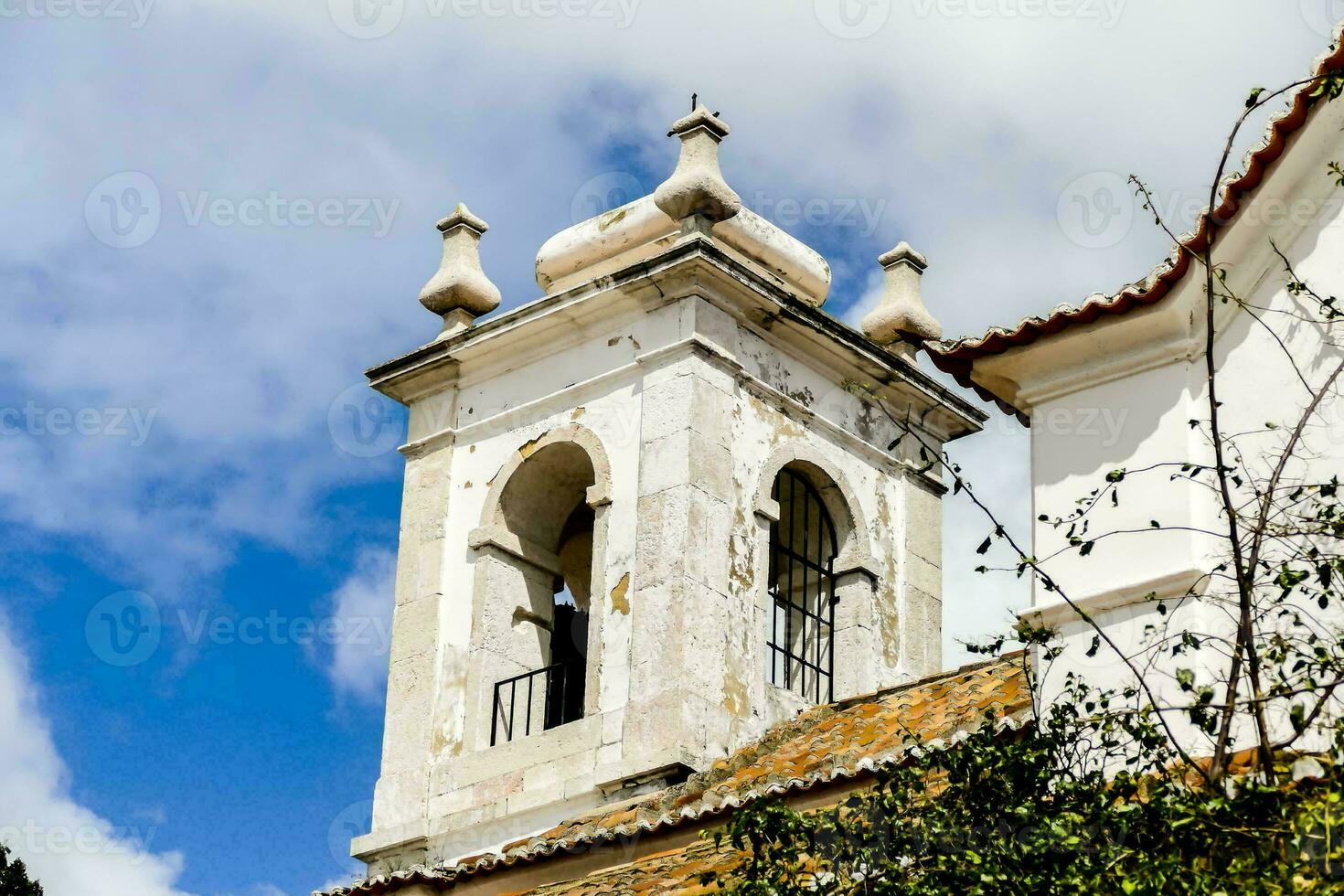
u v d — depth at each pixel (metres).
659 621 19.02
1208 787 10.85
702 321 19.95
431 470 21.14
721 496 19.64
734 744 18.83
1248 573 11.31
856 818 12.27
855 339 20.91
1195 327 13.25
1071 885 10.66
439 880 17.58
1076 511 13.22
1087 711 12.06
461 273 21.69
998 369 13.98
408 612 20.70
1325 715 11.43
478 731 19.83
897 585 20.89
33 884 24.09
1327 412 12.49
